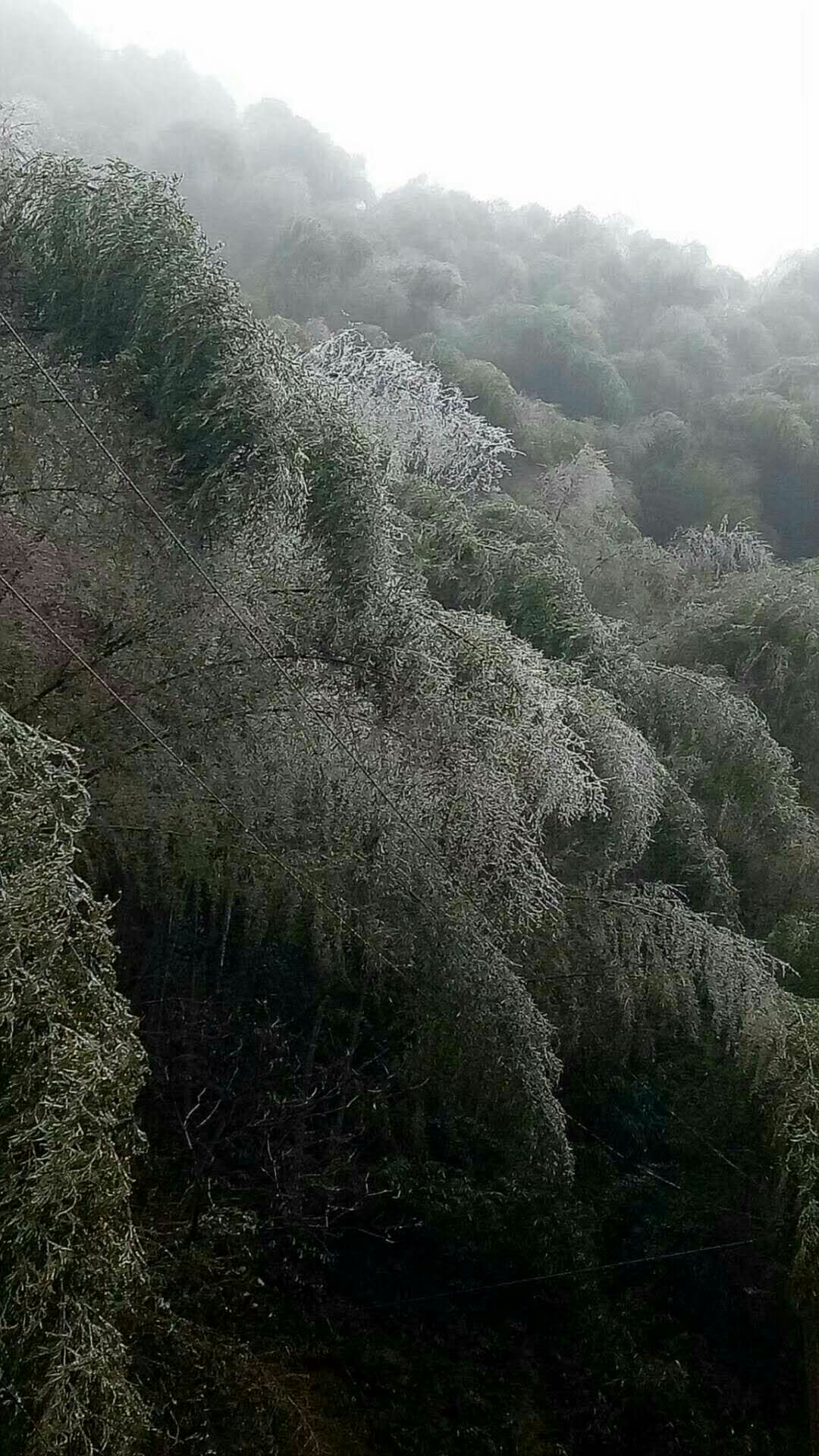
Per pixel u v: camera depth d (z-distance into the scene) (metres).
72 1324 2.12
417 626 4.46
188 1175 4.73
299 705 4.42
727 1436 4.82
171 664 4.21
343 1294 4.84
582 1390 4.82
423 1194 5.06
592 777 5.33
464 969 4.64
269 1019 5.33
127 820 4.21
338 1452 4.05
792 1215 5.05
